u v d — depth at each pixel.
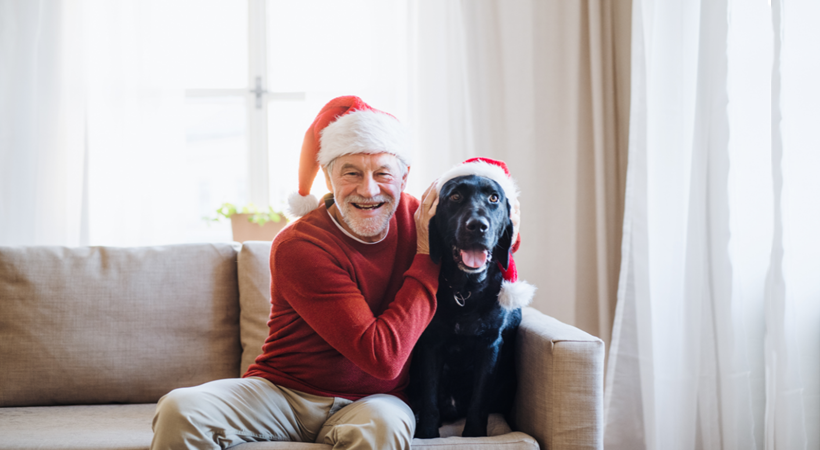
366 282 1.05
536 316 1.35
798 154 1.43
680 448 1.58
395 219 1.15
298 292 1.00
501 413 1.27
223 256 1.56
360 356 0.94
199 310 1.49
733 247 1.51
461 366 1.13
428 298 1.01
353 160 1.01
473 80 2.04
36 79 2.03
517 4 2.03
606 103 2.01
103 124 2.05
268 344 1.11
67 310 1.42
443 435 1.10
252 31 2.26
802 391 1.38
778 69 1.33
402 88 2.08
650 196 1.69
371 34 2.09
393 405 0.98
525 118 2.03
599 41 1.97
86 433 1.13
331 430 0.97
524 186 2.03
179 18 2.12
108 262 1.49
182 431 0.88
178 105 2.11
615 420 1.69
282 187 2.29
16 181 2.01
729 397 1.50
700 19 1.57
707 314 1.56
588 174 2.03
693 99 1.62
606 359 1.94
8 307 1.40
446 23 2.07
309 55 2.12
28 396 1.37
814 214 1.44
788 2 1.40
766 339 1.39
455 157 2.07
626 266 1.71
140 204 2.06
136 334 1.43
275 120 2.29
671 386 1.60
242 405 0.98
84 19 2.04
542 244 2.03
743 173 1.56
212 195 2.39
